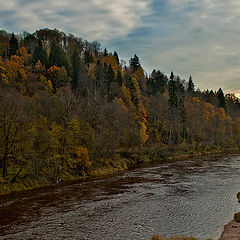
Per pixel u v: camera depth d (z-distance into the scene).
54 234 21.11
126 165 60.53
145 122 96.75
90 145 52.81
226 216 25.41
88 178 46.66
